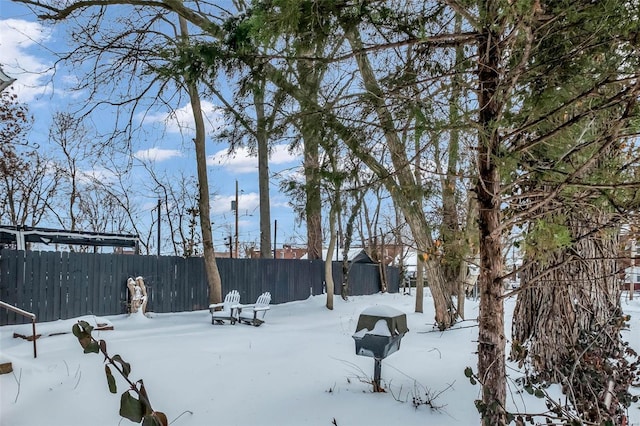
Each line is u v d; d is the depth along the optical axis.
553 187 2.44
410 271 25.69
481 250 2.65
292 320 10.78
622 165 2.49
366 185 3.37
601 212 2.64
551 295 4.13
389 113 3.14
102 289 10.60
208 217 11.98
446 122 2.52
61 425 3.99
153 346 6.78
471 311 11.07
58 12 7.88
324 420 3.88
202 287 12.91
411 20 2.96
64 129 17.67
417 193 3.55
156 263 11.83
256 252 29.25
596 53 2.28
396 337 4.60
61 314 9.79
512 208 2.73
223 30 2.99
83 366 5.42
